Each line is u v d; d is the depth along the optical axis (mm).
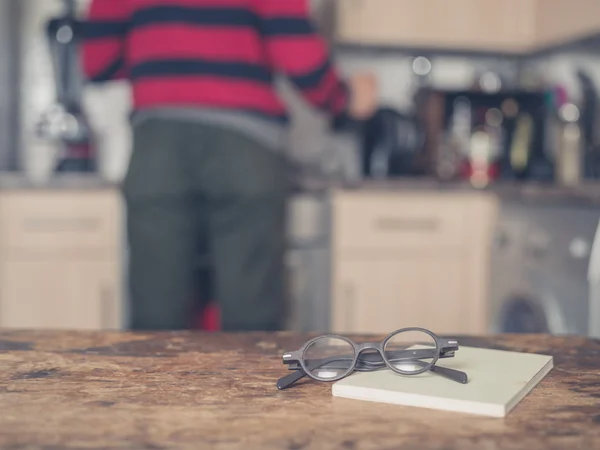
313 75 1841
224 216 1906
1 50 2748
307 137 2777
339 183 2287
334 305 2303
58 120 2594
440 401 544
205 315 2154
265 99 1872
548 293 1894
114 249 2256
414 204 2324
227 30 1812
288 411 538
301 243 2289
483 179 2625
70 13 2748
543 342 782
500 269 2225
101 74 2045
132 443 474
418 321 2348
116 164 2797
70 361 686
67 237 2236
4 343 766
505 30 2742
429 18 2693
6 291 2227
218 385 606
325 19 2646
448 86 2953
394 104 2928
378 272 2320
